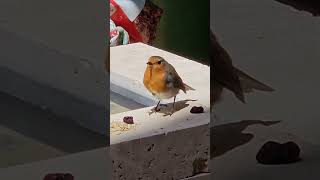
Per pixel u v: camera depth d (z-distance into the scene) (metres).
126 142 1.40
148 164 1.44
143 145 1.43
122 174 1.41
